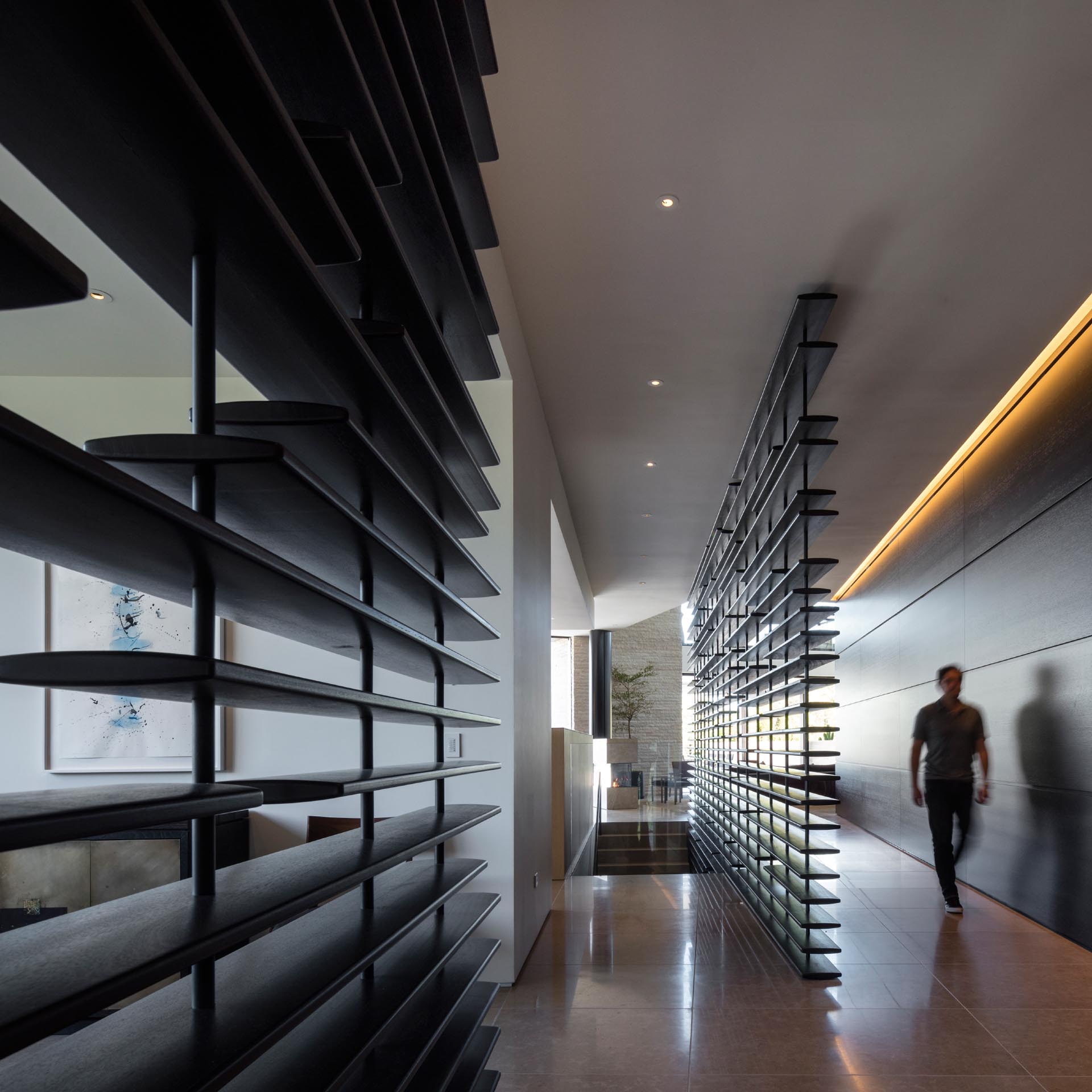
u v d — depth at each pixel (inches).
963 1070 122.4
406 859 56.2
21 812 22.9
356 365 46.6
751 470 261.0
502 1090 116.8
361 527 47.3
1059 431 197.3
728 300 173.2
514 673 168.2
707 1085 117.9
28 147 28.5
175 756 165.0
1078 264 159.3
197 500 38.1
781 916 210.8
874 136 125.6
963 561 267.0
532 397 206.7
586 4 102.0
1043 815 206.7
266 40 40.8
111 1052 33.9
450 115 61.8
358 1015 52.7
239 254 35.4
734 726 375.9
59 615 166.2
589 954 185.3
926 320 180.9
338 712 57.0
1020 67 112.4
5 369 169.0
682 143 127.0
